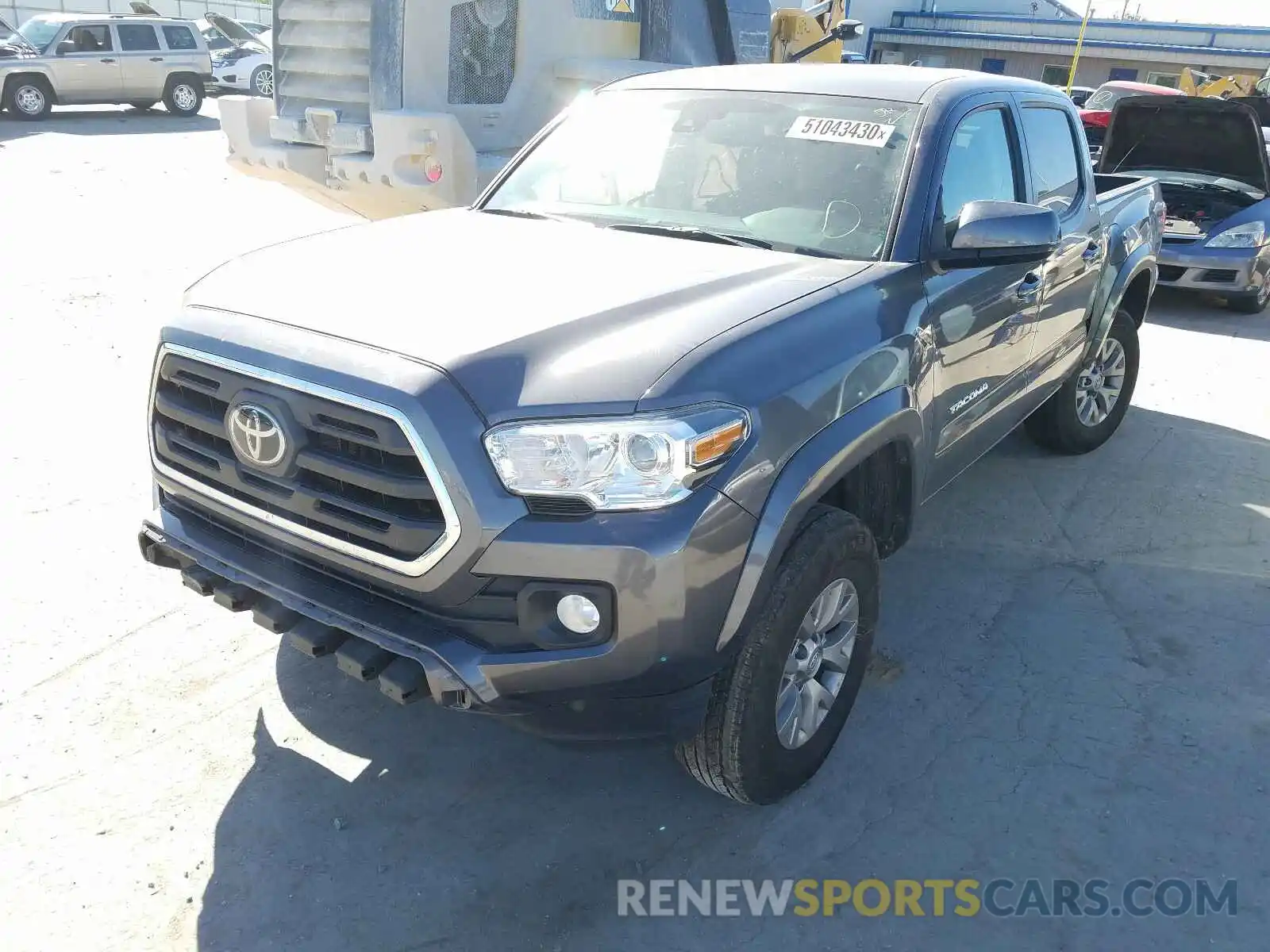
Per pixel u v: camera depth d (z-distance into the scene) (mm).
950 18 38000
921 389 3031
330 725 3160
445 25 6145
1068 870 2703
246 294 2703
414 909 2531
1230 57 33688
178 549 2729
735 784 2682
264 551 2635
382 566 2338
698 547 2283
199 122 19312
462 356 2295
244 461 2529
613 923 2516
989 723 3270
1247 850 2783
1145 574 4234
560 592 2252
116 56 18938
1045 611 3932
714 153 3535
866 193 3268
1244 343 7914
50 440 4992
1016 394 4078
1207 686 3490
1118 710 3348
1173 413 6242
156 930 2436
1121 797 2965
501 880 2631
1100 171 9328
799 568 2568
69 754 2969
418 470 2242
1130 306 5543
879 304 2889
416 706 3273
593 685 2322
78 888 2531
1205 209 8898
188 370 2604
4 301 7148
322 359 2354
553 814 2861
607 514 2242
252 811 2811
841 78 3717
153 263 8477
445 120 5984
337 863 2656
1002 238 3066
